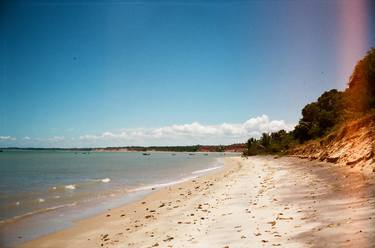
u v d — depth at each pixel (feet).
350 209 41.32
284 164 165.58
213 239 38.73
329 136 156.04
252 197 66.80
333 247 28.14
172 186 117.08
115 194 101.35
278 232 36.86
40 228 57.47
